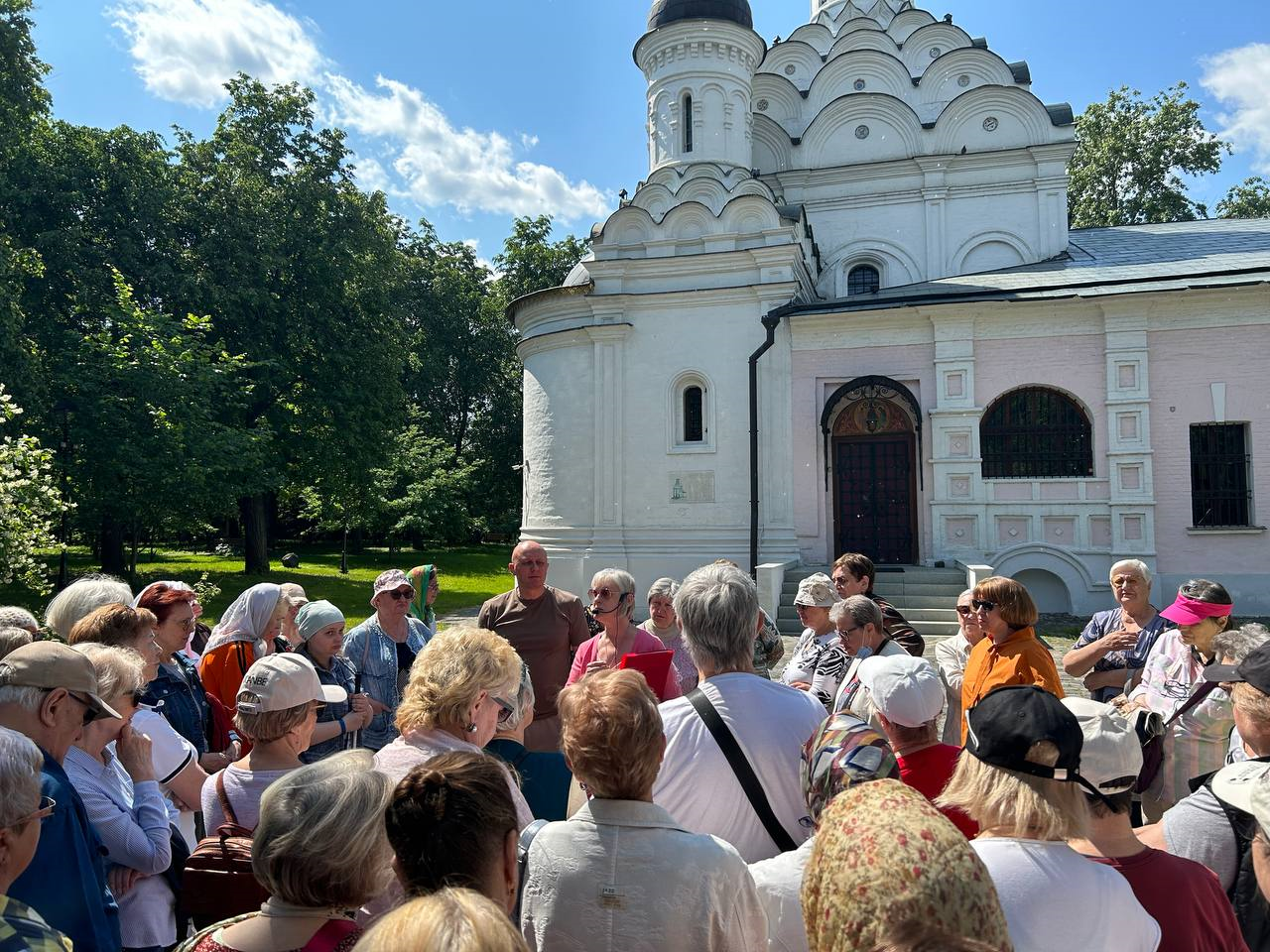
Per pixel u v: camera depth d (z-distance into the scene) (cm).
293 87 2873
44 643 303
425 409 4781
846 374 1786
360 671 557
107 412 1848
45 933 220
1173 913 227
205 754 463
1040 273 1905
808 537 1783
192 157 2708
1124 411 1658
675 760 303
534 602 591
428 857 201
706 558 1792
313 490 3120
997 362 1725
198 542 4350
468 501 4612
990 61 2322
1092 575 1672
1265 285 1552
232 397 2358
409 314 4566
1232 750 391
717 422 1811
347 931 220
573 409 1909
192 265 2592
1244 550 1611
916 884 143
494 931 145
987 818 228
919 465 1755
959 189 2230
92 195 2412
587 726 242
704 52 2156
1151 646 546
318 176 2884
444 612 1998
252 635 548
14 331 1823
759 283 1806
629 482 1853
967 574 1569
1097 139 3609
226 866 289
